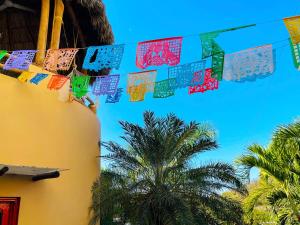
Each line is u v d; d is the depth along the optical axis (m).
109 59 4.48
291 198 9.50
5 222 5.63
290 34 3.53
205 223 8.57
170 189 8.95
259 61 3.89
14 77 6.64
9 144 5.99
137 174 9.16
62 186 6.90
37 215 6.15
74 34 10.12
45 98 6.94
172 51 4.15
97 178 8.44
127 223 8.70
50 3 9.42
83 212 7.50
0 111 6.00
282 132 9.12
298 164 9.37
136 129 9.20
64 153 7.13
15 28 10.73
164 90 4.50
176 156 9.21
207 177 8.87
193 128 9.32
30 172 5.92
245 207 9.96
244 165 9.66
